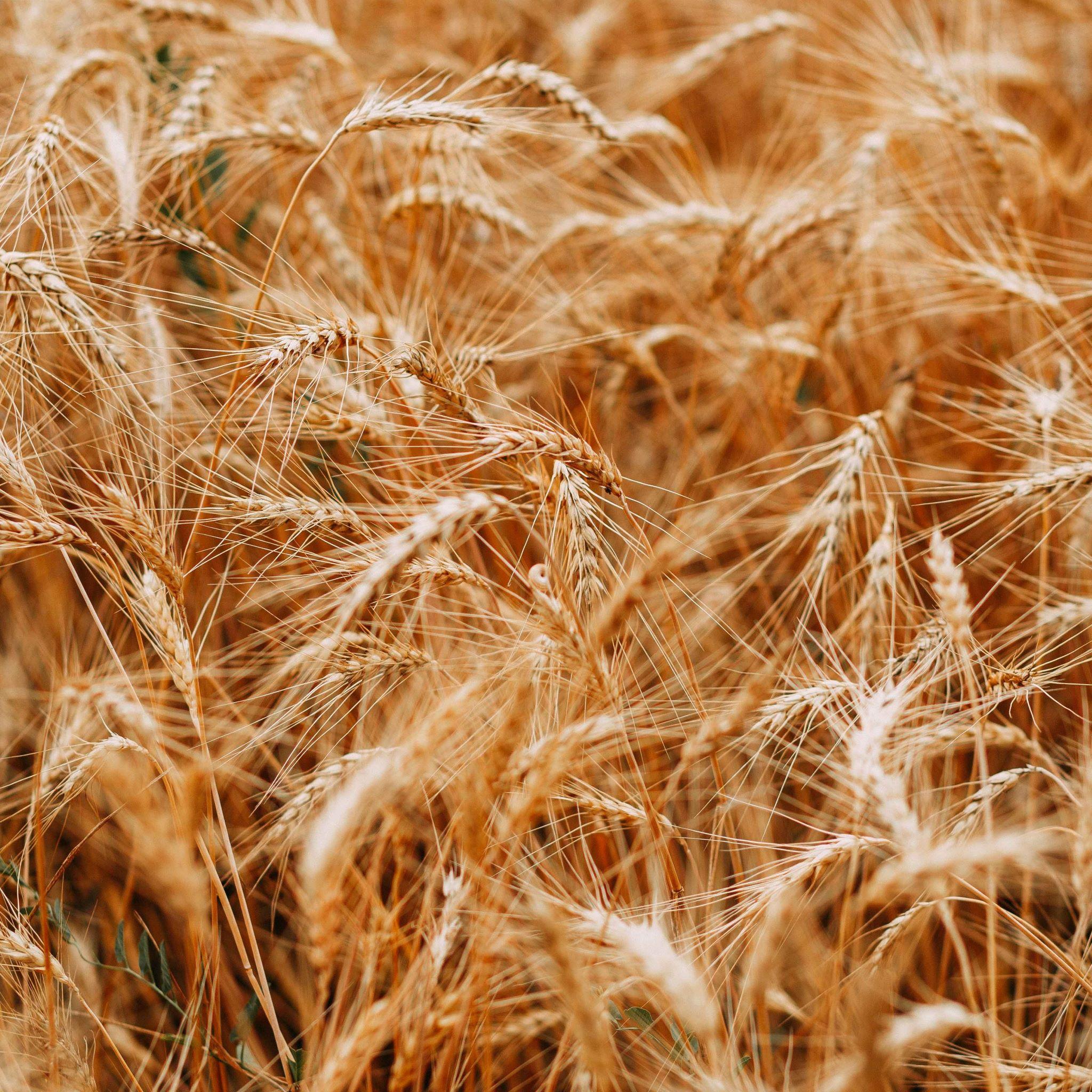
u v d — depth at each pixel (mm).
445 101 1761
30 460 1713
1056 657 1780
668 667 1813
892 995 1694
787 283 1991
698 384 2033
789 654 1807
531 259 1916
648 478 1973
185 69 1942
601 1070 1540
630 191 2119
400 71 2137
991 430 1903
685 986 1547
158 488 1728
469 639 1715
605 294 1983
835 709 1686
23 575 1891
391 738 1661
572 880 1682
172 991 1668
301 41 1924
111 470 1809
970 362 1957
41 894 1612
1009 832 1699
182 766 1731
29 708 1822
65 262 1756
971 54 2057
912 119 1941
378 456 1771
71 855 1671
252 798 1779
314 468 1827
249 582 1777
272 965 1755
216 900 1703
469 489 1767
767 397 1923
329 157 1901
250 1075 1651
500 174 2004
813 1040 1644
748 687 1589
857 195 1900
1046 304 1841
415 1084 1589
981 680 1688
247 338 1688
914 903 1648
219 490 1696
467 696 1573
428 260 1894
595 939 1592
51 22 1960
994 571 1887
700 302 1990
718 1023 1616
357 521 1675
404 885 1753
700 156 2262
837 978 1635
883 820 1580
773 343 1892
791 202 1918
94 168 1819
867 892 1555
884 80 1975
